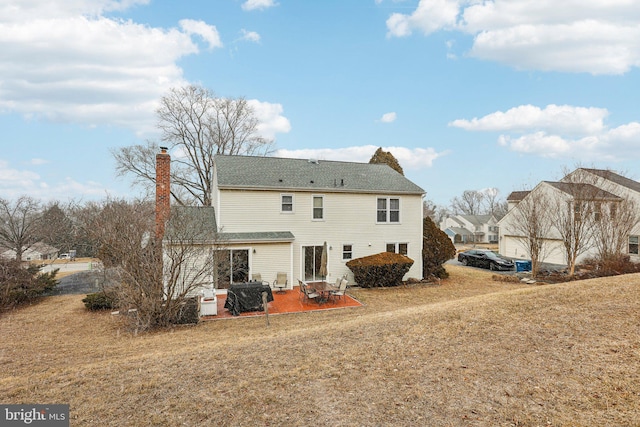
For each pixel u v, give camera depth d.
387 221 20.23
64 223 36.06
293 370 5.70
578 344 6.17
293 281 18.20
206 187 34.34
